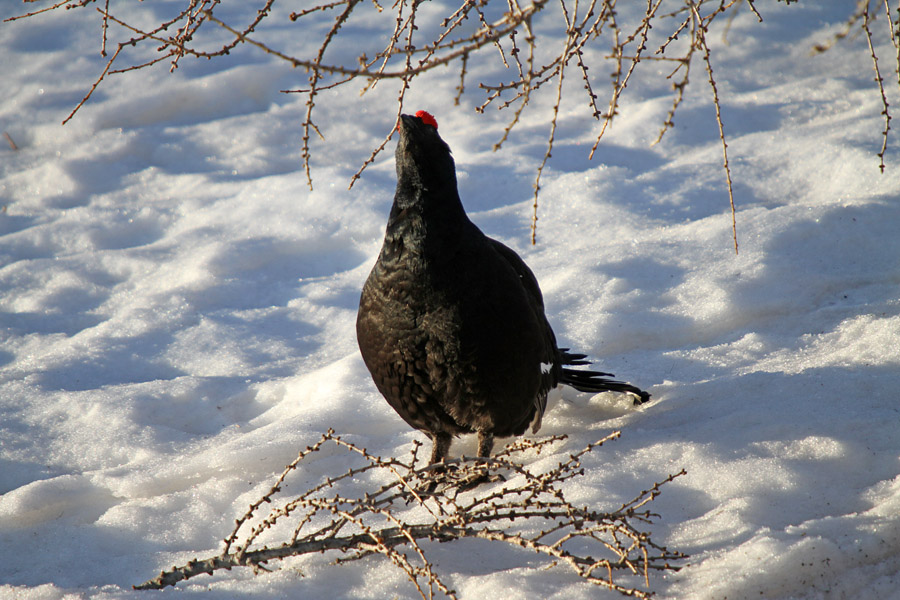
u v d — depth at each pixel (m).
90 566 5.87
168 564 5.76
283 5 21.31
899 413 6.53
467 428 6.95
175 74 18.36
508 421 6.82
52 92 18.09
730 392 7.41
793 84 16.50
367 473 7.08
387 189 13.62
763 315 9.25
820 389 7.07
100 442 7.84
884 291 9.21
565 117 16.14
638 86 17.20
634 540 4.79
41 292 11.48
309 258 12.31
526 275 7.20
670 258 10.51
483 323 6.30
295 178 14.13
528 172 13.89
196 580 5.40
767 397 7.14
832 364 7.62
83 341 10.04
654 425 7.16
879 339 7.93
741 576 4.82
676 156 14.21
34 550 6.25
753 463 6.09
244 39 3.73
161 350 9.91
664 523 5.62
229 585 5.27
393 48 5.34
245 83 18.05
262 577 5.34
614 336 9.19
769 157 13.27
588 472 6.36
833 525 5.21
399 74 3.83
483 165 14.19
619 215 12.12
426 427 7.05
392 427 8.05
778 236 10.40
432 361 6.42
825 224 10.46
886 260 9.76
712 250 10.50
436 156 6.21
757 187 12.64
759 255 10.09
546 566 5.21
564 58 4.69
